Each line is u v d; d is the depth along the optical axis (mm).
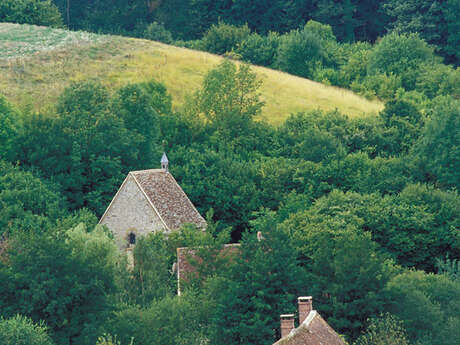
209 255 84938
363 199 111688
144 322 69500
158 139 141500
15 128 123562
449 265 95625
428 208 110625
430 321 75000
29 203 109500
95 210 121250
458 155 124062
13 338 64000
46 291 73562
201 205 125812
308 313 60094
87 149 124375
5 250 83625
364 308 75875
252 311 72438
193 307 72875
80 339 73062
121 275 82000
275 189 128875
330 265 80562
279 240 77500
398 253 107438
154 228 100750
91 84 133875
